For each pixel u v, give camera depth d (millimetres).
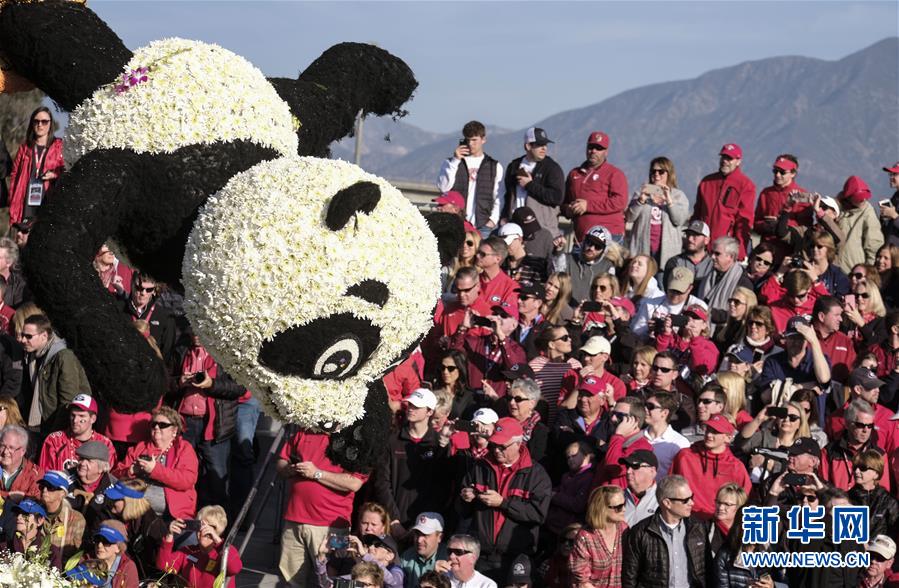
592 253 44031
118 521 29250
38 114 42781
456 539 30609
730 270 43281
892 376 39094
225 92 16438
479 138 47531
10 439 31766
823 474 34312
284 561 32812
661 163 47375
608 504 30109
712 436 31688
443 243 17203
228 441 36781
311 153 18156
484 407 34781
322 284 15117
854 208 48688
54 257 15359
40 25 16547
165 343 36906
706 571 30297
